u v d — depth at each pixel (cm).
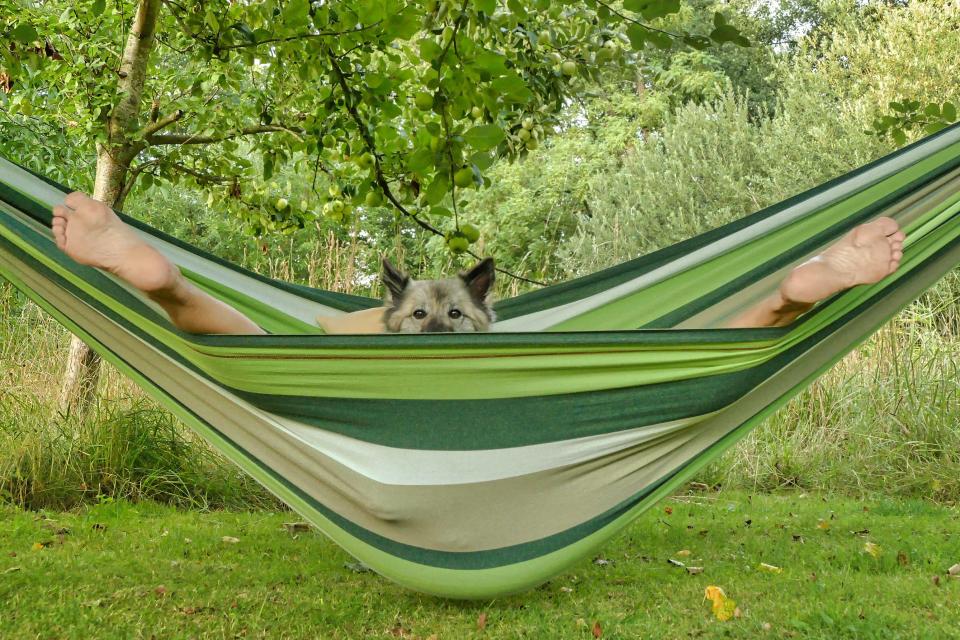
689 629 328
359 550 303
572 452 283
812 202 351
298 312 476
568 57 427
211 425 324
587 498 291
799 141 1739
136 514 551
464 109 318
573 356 267
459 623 332
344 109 456
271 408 292
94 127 635
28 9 608
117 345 334
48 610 331
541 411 277
